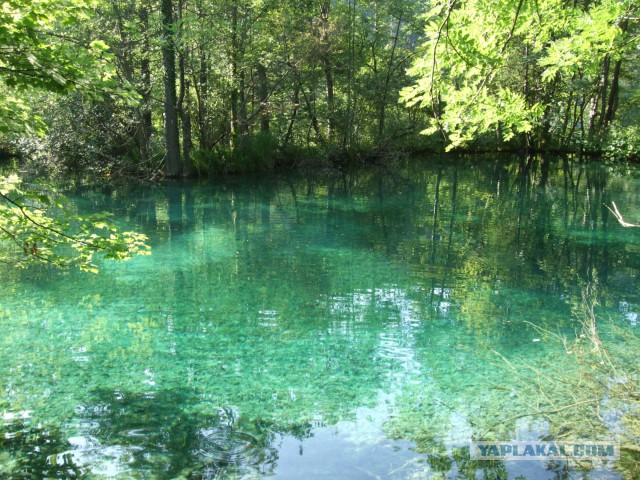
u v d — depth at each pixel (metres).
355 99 28.44
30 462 4.04
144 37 19.28
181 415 4.77
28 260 5.34
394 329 6.86
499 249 10.95
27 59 3.81
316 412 4.85
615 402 4.50
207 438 4.40
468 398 5.06
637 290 8.44
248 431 4.53
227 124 24.36
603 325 6.94
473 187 20.25
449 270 9.47
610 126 29.28
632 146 27.91
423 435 4.44
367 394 5.18
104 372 5.62
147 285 8.54
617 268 9.64
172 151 21.44
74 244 5.04
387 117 30.94
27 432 4.46
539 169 26.22
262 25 22.53
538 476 3.79
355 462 4.05
